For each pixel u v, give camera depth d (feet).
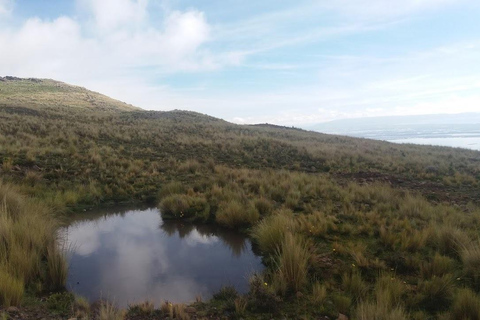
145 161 53.26
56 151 47.83
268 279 18.13
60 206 29.99
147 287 17.75
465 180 52.26
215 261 21.67
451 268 19.10
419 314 14.30
